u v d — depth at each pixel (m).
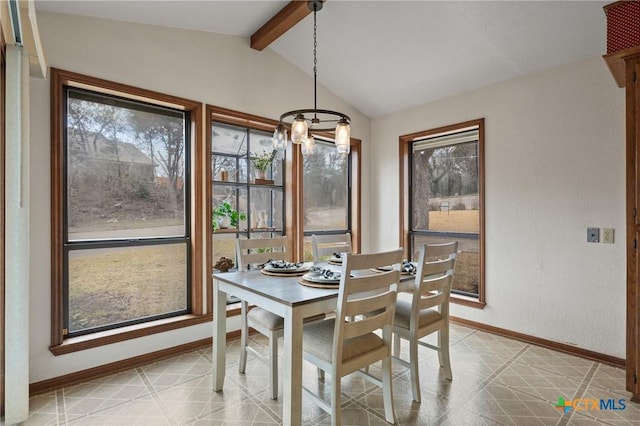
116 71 2.55
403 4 2.64
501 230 3.24
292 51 3.51
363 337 1.89
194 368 2.58
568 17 2.39
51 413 1.98
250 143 3.57
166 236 2.95
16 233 1.90
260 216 3.61
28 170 1.94
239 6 2.72
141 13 2.55
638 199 2.08
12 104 1.87
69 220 2.47
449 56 3.07
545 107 2.96
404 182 4.12
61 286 2.35
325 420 1.94
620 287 2.57
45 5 2.22
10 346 1.89
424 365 2.62
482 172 3.37
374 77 3.65
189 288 3.07
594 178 2.69
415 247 4.14
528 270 3.06
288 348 1.71
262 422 1.91
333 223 4.27
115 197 2.69
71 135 2.48
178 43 2.89
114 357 2.53
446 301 2.37
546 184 2.95
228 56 3.20
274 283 2.10
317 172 4.12
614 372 2.48
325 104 4.02
